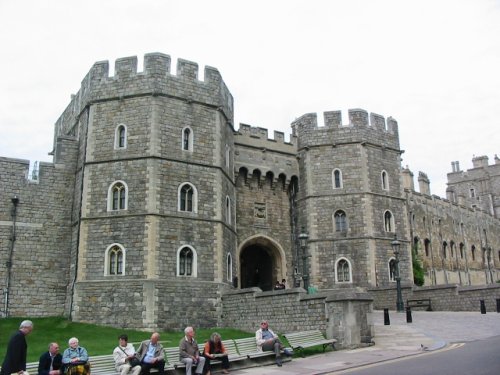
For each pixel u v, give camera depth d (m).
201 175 29.00
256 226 35.94
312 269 35.47
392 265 35.44
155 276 26.11
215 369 16.09
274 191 37.47
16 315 27.16
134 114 28.58
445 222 56.69
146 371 14.41
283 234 37.12
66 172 29.98
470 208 63.00
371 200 35.75
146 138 28.00
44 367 13.02
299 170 38.16
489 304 27.59
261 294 25.22
